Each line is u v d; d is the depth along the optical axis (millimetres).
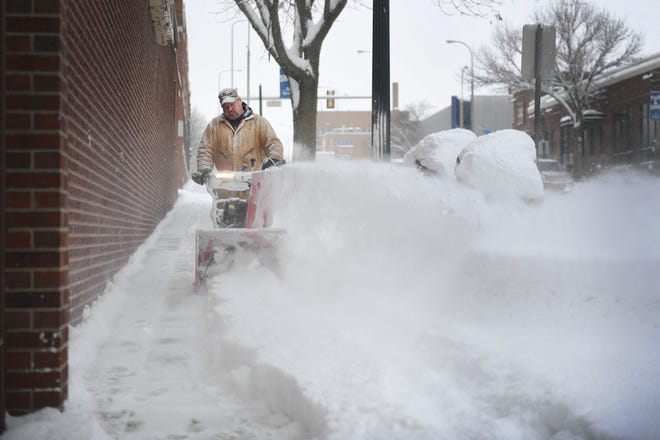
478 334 4852
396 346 4934
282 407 4348
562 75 42969
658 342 4105
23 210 3906
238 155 10156
